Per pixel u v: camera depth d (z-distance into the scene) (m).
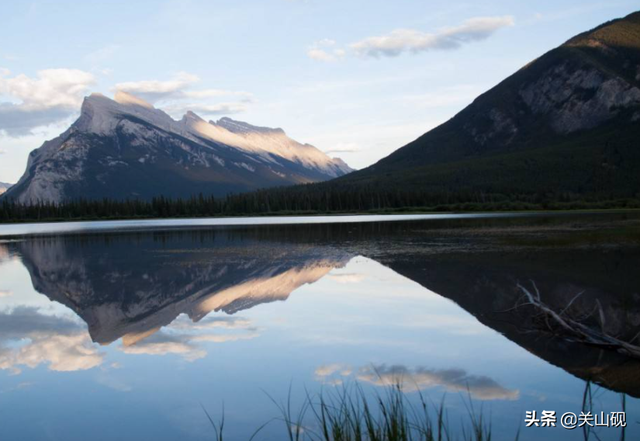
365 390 9.60
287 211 151.12
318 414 8.62
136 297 20.00
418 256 29.55
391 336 13.16
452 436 7.61
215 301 18.64
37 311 17.92
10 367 11.64
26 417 8.95
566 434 7.65
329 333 13.62
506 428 7.90
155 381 10.49
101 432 8.32
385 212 139.62
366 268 25.50
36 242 53.59
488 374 10.20
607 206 125.62
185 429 8.27
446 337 12.88
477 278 21.14
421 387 9.64
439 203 144.75
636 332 12.76
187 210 158.75
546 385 9.59
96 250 41.12
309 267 26.53
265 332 13.98
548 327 13.29
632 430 7.72
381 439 6.97
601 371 10.18
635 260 24.97
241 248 38.91
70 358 12.23
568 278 20.36
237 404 9.20
